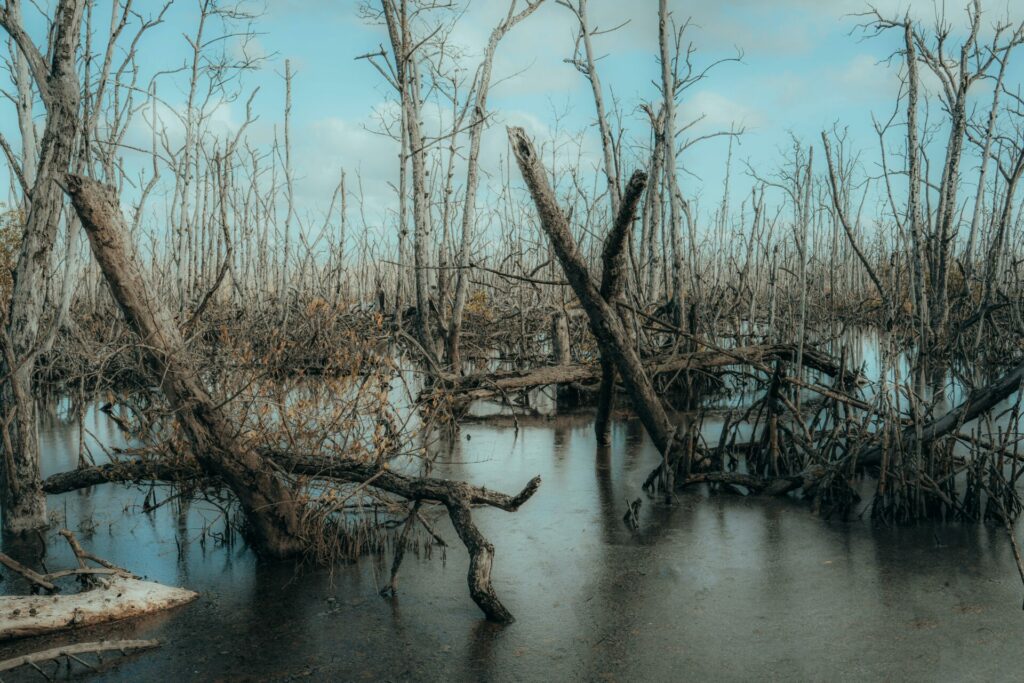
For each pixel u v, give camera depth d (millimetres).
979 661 4543
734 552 6477
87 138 7094
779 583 5797
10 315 6789
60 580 5953
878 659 4602
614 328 8312
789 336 15125
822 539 6762
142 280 5539
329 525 6750
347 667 4594
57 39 6363
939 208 12961
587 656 4707
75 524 7324
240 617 5281
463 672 4523
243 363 7746
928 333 11125
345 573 6066
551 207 7852
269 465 6234
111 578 5570
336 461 6465
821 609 5316
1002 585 5645
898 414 7363
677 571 6078
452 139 15391
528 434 11719
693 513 7602
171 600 5469
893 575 5891
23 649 4832
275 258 24359
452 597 5594
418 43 13578
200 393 5703
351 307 19828
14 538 6941
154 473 6895
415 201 13789
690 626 5098
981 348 13609
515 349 19172
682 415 13008
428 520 7105
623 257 8055
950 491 7336
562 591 5715
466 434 11703
